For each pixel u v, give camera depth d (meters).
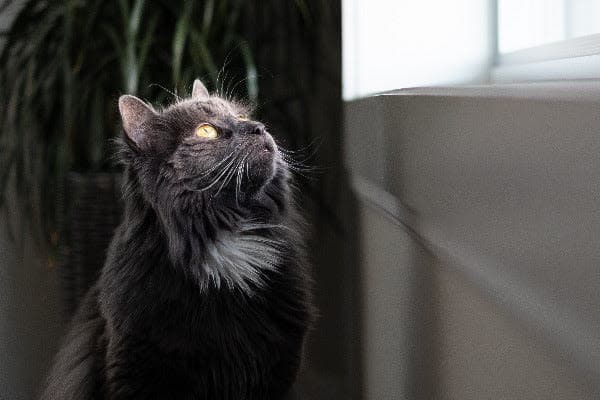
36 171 1.67
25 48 1.63
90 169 1.58
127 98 1.11
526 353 0.77
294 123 1.64
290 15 1.70
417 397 1.07
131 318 1.08
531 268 0.71
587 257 0.58
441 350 0.98
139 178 1.11
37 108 1.58
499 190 0.76
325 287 1.71
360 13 1.30
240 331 1.09
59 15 1.56
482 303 0.86
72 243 1.54
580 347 0.62
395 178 1.08
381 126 1.14
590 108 0.58
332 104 1.60
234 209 1.10
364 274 1.35
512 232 0.74
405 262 1.10
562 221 0.63
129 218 1.12
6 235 1.85
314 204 1.71
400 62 1.30
